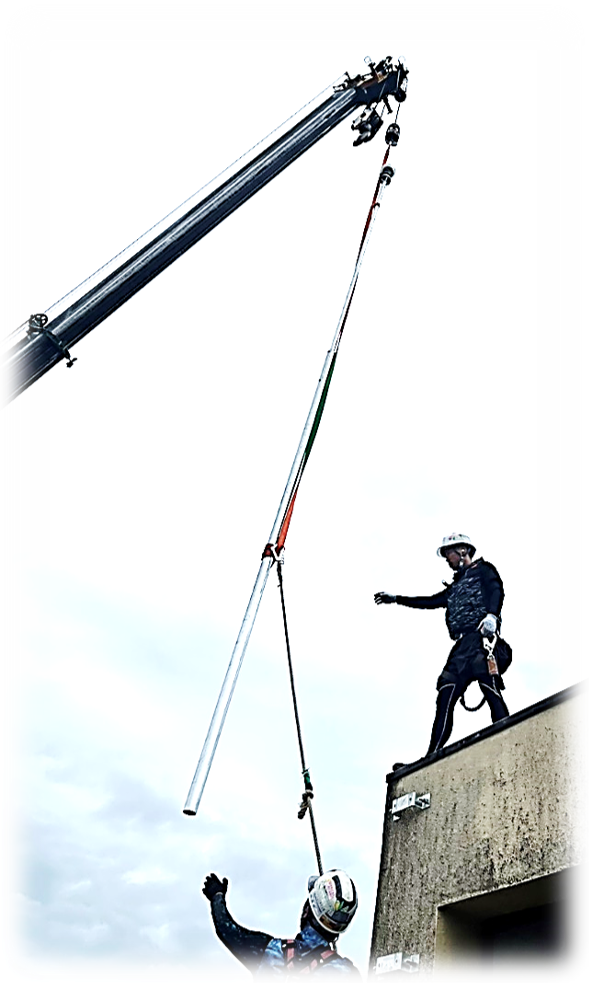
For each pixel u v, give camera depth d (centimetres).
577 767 563
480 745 654
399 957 633
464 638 774
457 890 617
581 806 549
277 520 584
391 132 798
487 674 746
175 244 603
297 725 530
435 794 678
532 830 577
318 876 416
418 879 659
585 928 553
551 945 573
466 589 799
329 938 399
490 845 606
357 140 788
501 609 780
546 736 597
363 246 769
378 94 770
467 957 620
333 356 696
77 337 547
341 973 383
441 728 745
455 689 756
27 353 525
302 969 386
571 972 546
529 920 601
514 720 630
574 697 588
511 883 573
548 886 559
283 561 570
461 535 840
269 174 690
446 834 650
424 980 611
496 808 614
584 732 569
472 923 636
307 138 721
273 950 394
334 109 749
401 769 730
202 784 426
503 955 611
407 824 696
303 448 625
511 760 619
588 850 529
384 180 815
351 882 407
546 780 583
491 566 803
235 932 409
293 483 605
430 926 628
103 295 561
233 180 662
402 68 770
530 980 580
